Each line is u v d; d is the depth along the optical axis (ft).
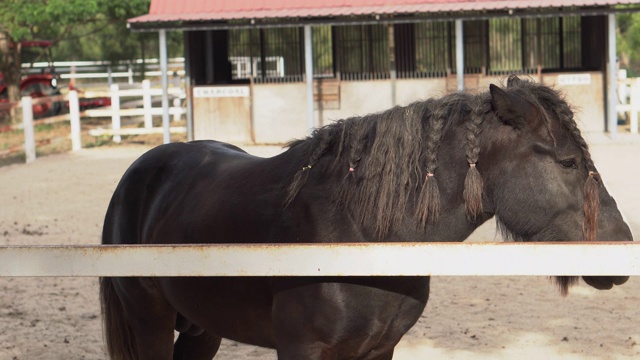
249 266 10.33
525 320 22.17
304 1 62.44
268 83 64.23
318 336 11.39
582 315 22.54
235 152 14.70
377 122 11.74
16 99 76.95
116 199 15.06
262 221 12.08
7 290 26.07
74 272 10.64
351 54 64.34
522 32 62.75
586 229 10.45
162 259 10.48
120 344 15.11
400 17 59.11
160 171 14.76
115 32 88.17
